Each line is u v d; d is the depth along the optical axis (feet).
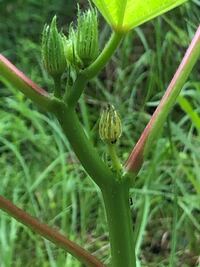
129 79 2.18
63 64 0.53
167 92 0.59
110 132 0.55
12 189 1.87
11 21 2.59
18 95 2.04
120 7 0.50
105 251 1.64
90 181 1.83
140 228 1.55
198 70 2.10
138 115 2.10
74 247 0.59
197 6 2.13
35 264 1.61
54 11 2.55
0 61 0.54
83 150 0.55
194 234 1.70
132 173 0.56
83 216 1.73
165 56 2.19
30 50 2.40
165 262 1.67
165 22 2.24
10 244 1.57
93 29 0.52
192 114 1.23
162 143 1.74
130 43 2.24
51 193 1.81
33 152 2.04
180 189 1.72
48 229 0.59
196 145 1.82
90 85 2.36
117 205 0.56
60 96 0.54
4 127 1.99
